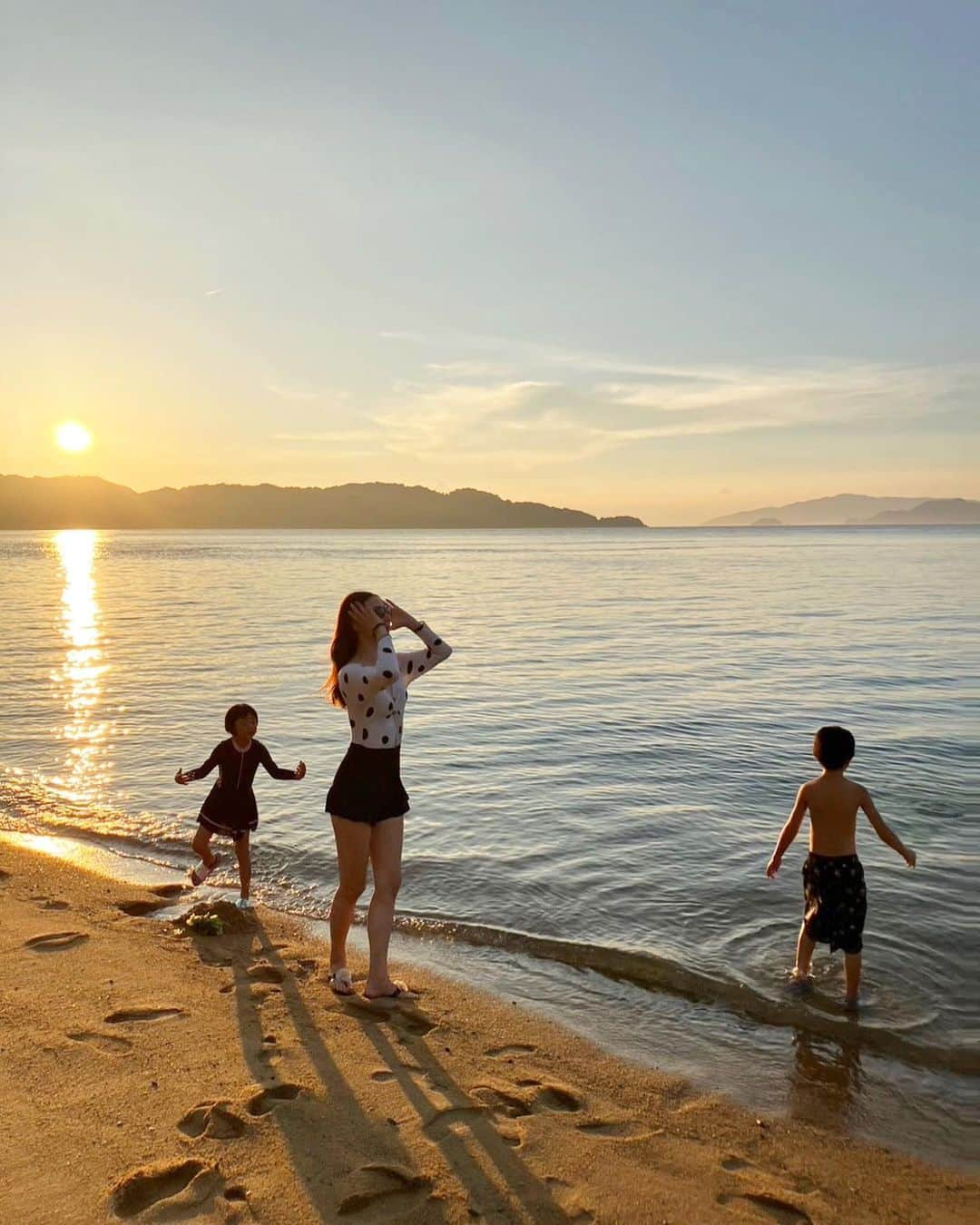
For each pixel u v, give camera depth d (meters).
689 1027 5.14
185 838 8.57
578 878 7.53
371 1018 4.99
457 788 10.37
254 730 6.91
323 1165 3.58
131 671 19.53
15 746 12.51
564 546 143.25
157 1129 3.79
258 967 5.63
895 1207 3.64
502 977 5.74
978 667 19.36
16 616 33.03
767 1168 3.86
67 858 7.96
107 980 5.37
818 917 5.49
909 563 72.19
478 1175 3.59
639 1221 3.39
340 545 151.12
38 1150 3.63
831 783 5.59
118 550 125.00
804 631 26.56
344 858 5.07
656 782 10.60
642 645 23.58
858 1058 4.85
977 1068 4.78
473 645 23.69
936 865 7.75
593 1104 4.27
